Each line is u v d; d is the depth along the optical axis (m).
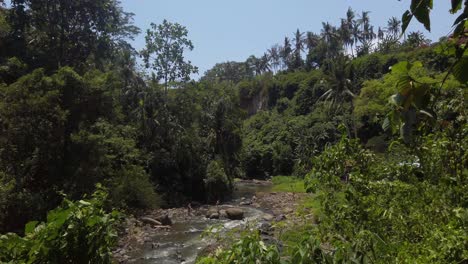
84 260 2.91
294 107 61.31
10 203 15.57
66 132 18.77
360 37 70.38
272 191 32.44
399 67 2.02
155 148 31.33
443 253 2.42
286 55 84.75
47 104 17.23
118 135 24.97
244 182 43.03
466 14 1.56
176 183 29.92
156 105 32.56
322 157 3.67
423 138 3.44
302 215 5.30
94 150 19.17
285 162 47.81
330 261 2.20
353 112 35.03
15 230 15.57
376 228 3.14
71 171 18.30
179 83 34.97
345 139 3.65
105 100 20.11
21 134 17.03
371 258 2.63
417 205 3.20
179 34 34.66
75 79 18.88
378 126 27.47
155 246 15.77
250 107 74.12
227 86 42.56
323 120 48.19
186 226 19.88
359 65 51.28
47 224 2.90
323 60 68.75
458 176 3.37
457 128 3.39
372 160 3.66
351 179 3.45
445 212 3.08
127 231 17.50
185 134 32.47
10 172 17.17
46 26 28.62
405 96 1.91
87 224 2.94
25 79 17.59
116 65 34.16
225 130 37.97
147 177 24.83
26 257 2.77
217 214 22.52
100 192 3.38
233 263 2.25
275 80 72.06
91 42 30.53
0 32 26.27
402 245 2.79
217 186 30.62
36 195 16.50
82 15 29.80
